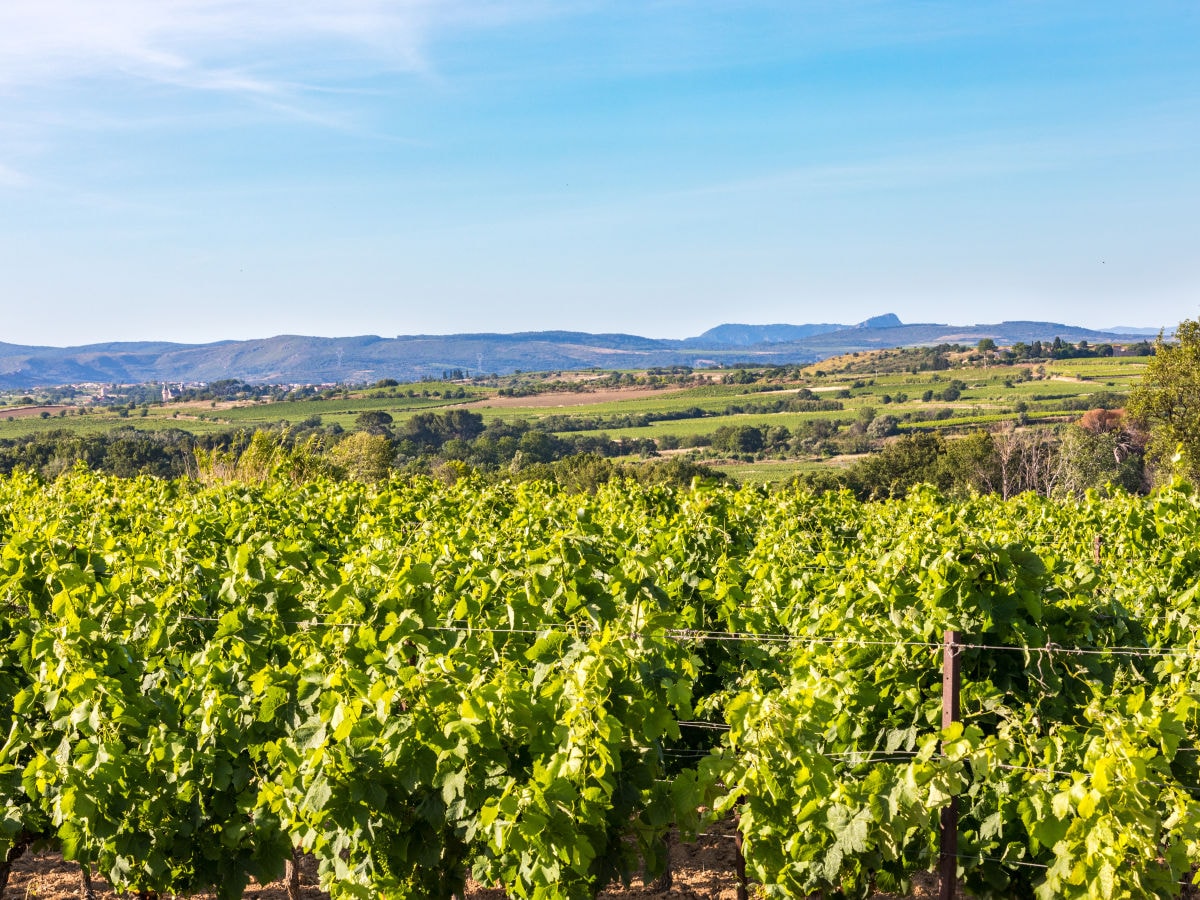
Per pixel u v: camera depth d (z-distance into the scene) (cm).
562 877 495
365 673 550
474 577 729
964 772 512
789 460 9588
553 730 512
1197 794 540
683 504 1313
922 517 1196
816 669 612
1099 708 491
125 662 614
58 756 554
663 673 574
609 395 18388
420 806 511
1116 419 6084
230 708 582
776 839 505
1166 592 873
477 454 8988
